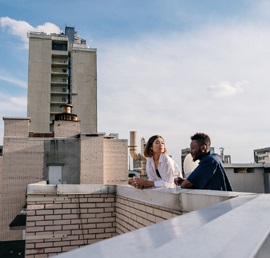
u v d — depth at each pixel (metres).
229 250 0.77
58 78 90.44
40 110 85.50
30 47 87.38
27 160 26.91
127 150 30.22
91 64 91.94
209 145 3.69
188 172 10.41
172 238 0.89
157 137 4.54
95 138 28.22
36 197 6.43
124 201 5.91
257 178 19.30
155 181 4.45
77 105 88.94
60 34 92.12
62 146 27.69
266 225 1.08
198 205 3.02
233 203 1.92
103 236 6.56
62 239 6.41
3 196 26.16
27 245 6.29
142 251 0.75
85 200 6.60
